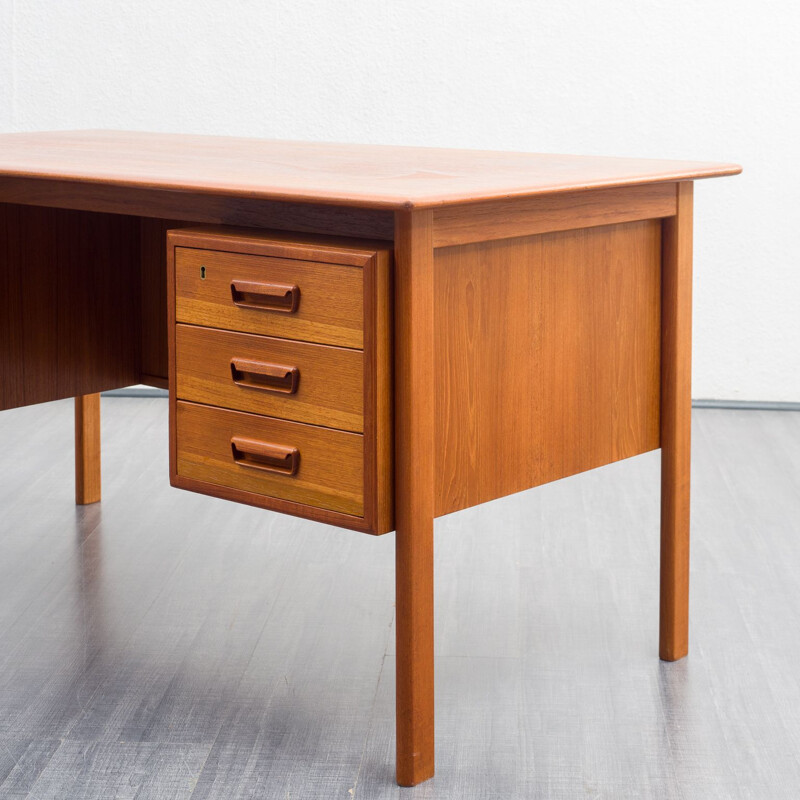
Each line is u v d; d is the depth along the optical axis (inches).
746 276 156.1
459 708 74.3
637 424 78.1
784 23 150.3
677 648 81.3
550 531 108.4
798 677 79.0
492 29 154.0
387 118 157.9
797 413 155.2
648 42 152.1
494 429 68.1
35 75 160.4
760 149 153.0
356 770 67.1
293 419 64.3
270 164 76.6
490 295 66.4
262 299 64.3
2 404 98.3
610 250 74.0
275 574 97.4
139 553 102.0
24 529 107.7
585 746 69.9
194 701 75.2
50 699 75.3
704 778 66.5
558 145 155.8
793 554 102.4
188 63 159.0
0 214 95.9
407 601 63.6
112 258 104.2
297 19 156.6
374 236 62.6
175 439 69.7
